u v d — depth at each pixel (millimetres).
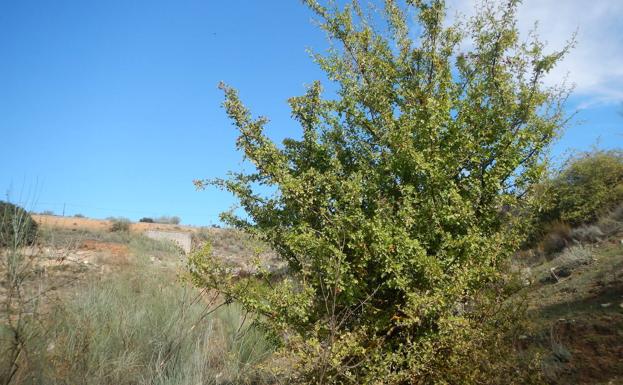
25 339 4570
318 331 4289
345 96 5129
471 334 4059
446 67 5156
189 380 5453
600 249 10289
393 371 4270
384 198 4594
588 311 6906
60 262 5887
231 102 4840
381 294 4586
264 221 5082
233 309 8406
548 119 5227
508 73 5164
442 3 5312
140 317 6969
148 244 20812
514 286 4684
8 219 4984
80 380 4973
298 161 5266
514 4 5281
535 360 4543
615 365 5387
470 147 4691
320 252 4402
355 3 5562
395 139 4672
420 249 4266
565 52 5168
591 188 13062
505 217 5129
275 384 5633
